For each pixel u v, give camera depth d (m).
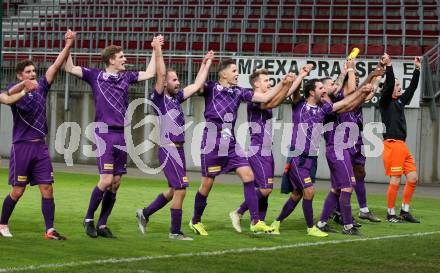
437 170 39.38
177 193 18.27
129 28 52.75
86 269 13.80
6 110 47.75
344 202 20.30
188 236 18.97
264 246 17.55
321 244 18.03
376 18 50.03
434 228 22.25
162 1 54.69
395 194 23.91
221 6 53.00
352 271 14.59
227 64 19.27
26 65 17.12
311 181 19.84
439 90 40.28
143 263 14.61
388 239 19.23
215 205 26.62
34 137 17.36
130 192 30.48
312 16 50.69
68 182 34.09
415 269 14.91
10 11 60.78
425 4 50.16
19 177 17.42
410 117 39.09
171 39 48.75
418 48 45.03
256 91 20.03
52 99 46.22
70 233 18.66
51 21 55.91
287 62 40.78
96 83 17.73
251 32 50.59
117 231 19.52
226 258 15.54
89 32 50.28
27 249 15.92
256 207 19.41
